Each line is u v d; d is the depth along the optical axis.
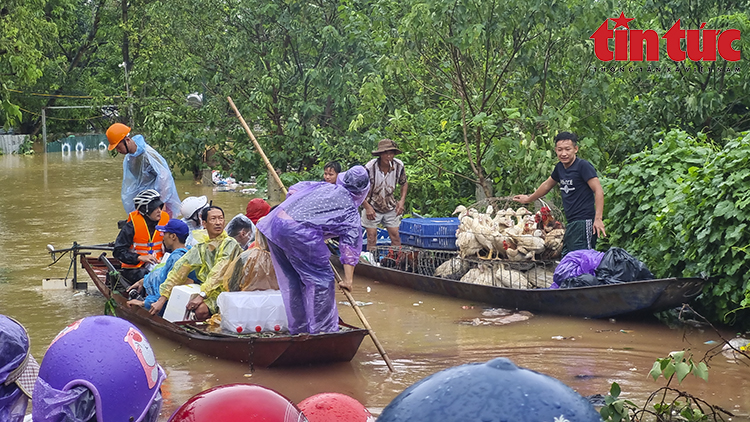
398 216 10.52
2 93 13.74
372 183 10.23
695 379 5.85
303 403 2.88
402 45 11.55
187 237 8.32
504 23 10.74
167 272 7.62
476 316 8.00
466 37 10.67
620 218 8.96
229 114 19.00
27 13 14.89
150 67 23.25
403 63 11.66
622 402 4.30
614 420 4.29
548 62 11.07
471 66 11.95
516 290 8.00
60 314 8.24
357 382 6.02
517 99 11.58
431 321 7.84
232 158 19.41
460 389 1.54
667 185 8.22
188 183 21.19
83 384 2.95
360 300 8.88
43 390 2.92
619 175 9.05
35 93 37.66
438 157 12.52
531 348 6.77
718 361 6.30
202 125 19.23
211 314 7.16
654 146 9.34
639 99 13.26
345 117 17.47
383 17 13.42
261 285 6.89
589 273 7.87
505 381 1.55
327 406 2.82
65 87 40.81
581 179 8.20
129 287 8.09
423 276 9.00
